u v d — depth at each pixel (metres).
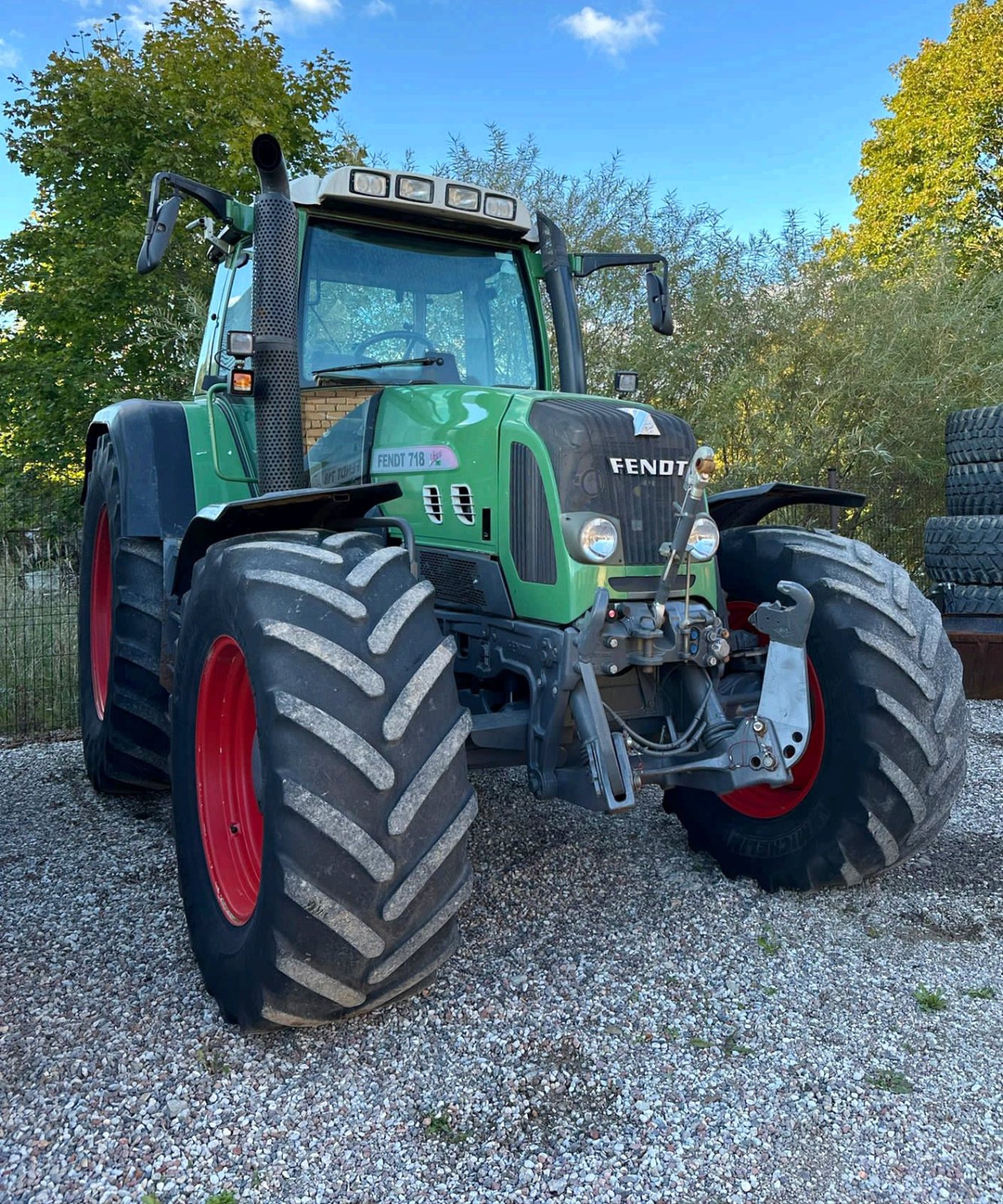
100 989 2.45
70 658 6.31
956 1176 1.78
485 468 2.80
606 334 8.80
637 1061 2.14
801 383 8.91
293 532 2.41
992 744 5.06
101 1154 1.82
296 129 12.75
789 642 2.63
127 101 11.87
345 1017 2.13
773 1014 2.34
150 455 3.63
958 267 13.03
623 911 2.93
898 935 2.78
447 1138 1.88
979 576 6.52
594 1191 1.74
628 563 2.60
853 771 2.77
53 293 11.82
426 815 2.04
